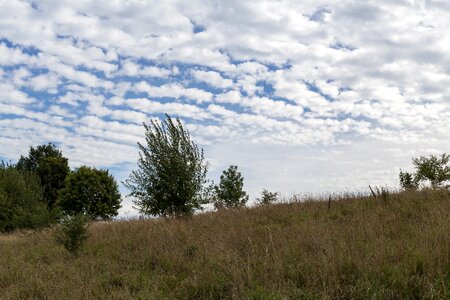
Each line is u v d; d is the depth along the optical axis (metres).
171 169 16.06
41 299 6.52
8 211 25.08
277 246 7.88
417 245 6.61
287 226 10.36
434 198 11.99
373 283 5.33
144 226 12.82
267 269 6.52
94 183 39.00
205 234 9.97
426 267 5.79
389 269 5.77
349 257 6.24
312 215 11.80
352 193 14.60
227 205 16.28
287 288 5.66
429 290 5.09
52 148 52.19
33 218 22.73
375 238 7.45
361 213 10.20
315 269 6.17
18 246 13.09
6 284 7.65
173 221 13.41
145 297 5.95
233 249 8.12
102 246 10.66
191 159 16.42
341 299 5.32
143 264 8.05
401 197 12.81
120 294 6.12
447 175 21.00
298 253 7.25
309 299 5.31
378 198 12.99
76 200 38.56
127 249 9.80
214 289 6.16
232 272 6.39
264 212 13.41
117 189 40.91
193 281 6.44
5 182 26.88
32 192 27.97
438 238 6.81
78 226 10.41
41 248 11.62
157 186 16.27
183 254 8.54
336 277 5.79
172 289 6.52
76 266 8.41
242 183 23.20
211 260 7.39
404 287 5.25
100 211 38.47
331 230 8.50
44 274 7.77
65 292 6.44
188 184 16.14
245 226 11.09
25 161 50.47
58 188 47.03
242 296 5.52
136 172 16.55
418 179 21.50
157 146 16.31
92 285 6.62
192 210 16.19
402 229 8.42
